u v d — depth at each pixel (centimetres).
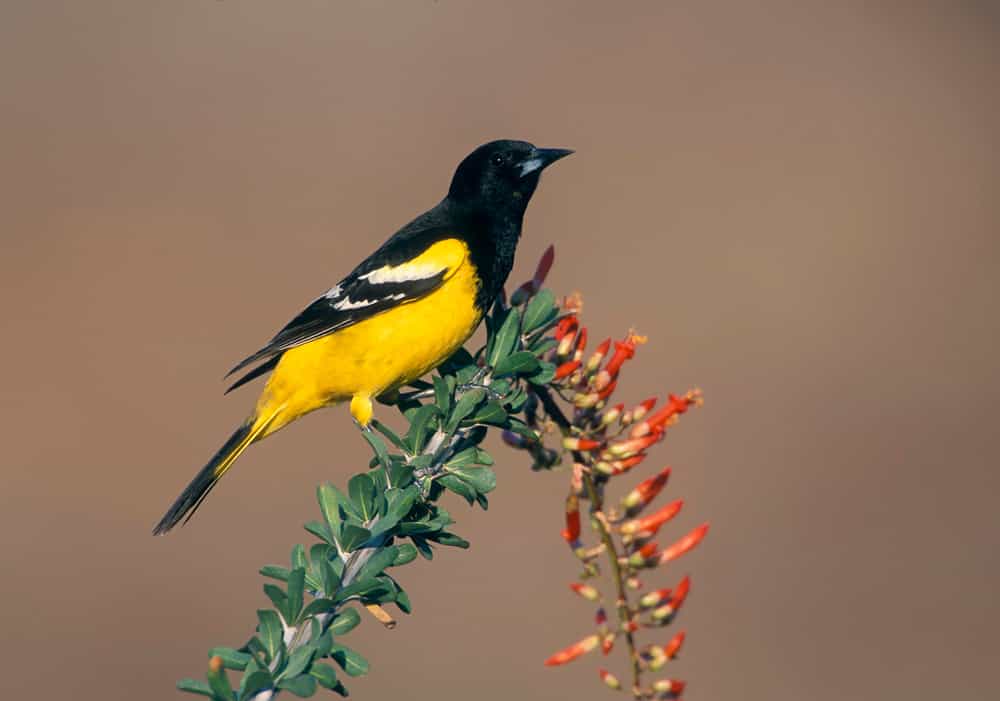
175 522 635
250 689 359
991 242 1847
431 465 468
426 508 462
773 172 1977
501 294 678
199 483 646
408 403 666
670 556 418
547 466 455
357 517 428
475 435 486
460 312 640
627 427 455
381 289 625
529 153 673
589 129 2047
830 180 1998
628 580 419
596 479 450
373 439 470
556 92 2127
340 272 1598
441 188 1816
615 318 1579
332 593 393
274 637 383
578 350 470
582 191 1881
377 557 411
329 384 640
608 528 425
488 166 672
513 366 466
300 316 639
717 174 1966
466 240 652
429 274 627
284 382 645
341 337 631
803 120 2150
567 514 426
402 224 1714
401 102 2069
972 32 2525
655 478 429
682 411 450
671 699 407
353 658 390
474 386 488
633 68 2270
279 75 2138
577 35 2350
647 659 411
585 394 460
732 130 2102
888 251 1825
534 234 1750
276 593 382
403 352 631
